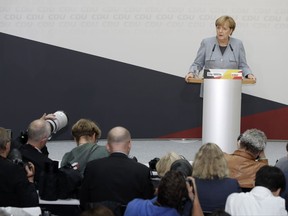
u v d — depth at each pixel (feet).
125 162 23.71
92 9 48.21
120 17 48.29
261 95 49.11
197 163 23.08
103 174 23.44
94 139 28.71
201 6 48.11
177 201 19.89
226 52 42.01
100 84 48.98
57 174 25.11
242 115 49.47
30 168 24.85
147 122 49.52
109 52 48.65
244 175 25.81
